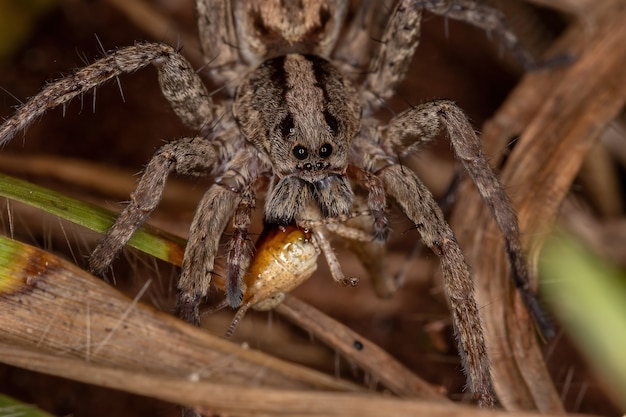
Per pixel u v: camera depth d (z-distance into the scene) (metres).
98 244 0.08
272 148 0.08
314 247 0.08
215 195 0.08
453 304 0.08
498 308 0.08
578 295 0.08
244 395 0.07
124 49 0.08
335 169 0.08
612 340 0.08
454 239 0.08
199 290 0.08
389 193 0.08
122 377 0.07
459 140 0.08
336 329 0.08
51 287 0.08
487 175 0.08
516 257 0.08
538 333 0.08
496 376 0.08
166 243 0.08
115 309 0.08
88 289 0.08
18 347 0.08
